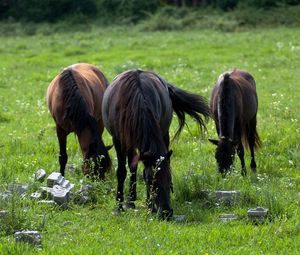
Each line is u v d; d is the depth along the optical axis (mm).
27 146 17141
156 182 10391
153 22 63438
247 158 16047
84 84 13680
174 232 10055
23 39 58594
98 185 12328
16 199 11047
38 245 9445
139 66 33531
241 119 14984
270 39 47031
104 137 18547
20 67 37031
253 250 9359
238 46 43062
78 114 12844
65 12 72938
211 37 50781
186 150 16578
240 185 13039
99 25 68438
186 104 12414
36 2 72625
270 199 11562
